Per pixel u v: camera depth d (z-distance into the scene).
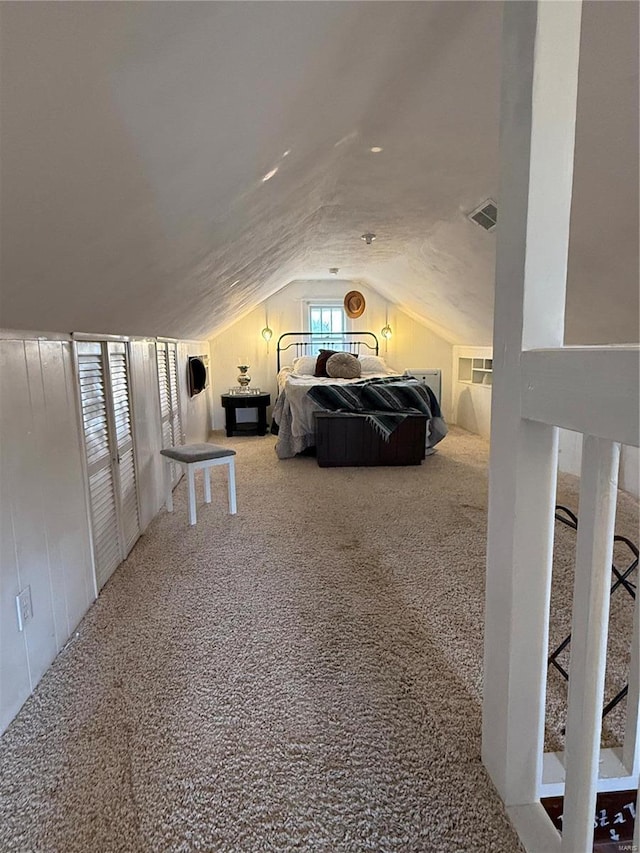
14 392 1.57
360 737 1.42
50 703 1.55
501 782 1.22
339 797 1.23
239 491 3.80
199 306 3.48
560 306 1.06
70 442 1.98
